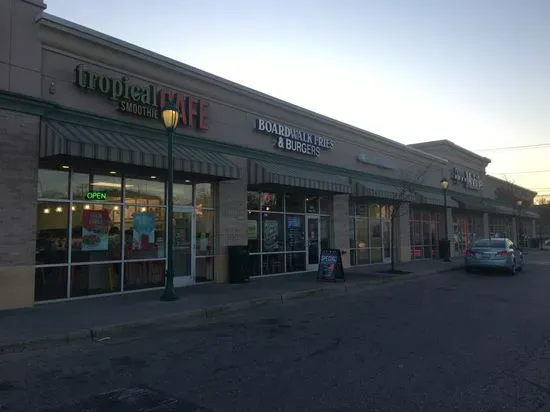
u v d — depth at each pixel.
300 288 14.20
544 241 53.72
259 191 17.55
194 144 14.35
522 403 5.16
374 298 13.33
